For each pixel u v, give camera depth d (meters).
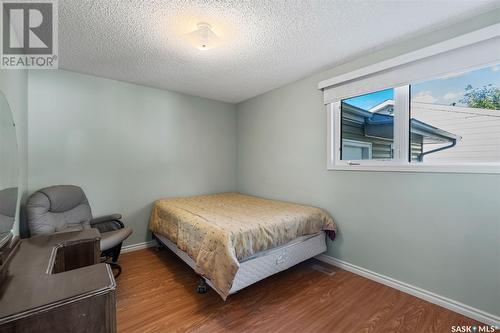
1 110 1.40
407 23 1.79
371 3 1.57
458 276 1.76
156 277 2.31
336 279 2.28
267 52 2.26
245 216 2.29
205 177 3.82
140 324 1.63
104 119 2.89
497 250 1.60
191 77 2.89
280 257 2.15
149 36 1.95
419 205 1.97
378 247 2.23
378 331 1.57
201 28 1.77
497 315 1.60
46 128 2.52
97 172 2.84
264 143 3.56
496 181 1.60
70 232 1.75
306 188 2.92
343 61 2.45
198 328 1.60
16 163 1.67
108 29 1.84
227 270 1.70
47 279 1.03
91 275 1.07
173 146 3.47
